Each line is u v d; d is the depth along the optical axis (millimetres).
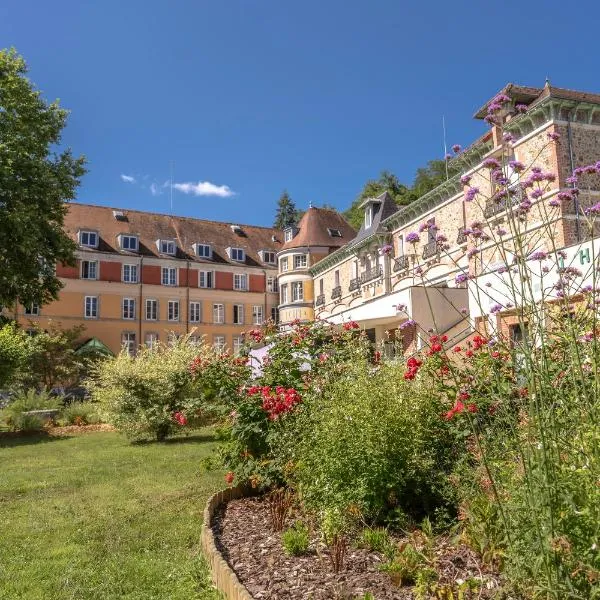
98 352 41156
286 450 5863
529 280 3404
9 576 4887
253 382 7070
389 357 6594
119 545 5719
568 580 2574
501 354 4371
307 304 51812
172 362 15680
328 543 4352
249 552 4570
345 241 54156
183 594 4312
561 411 3025
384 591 3547
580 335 3486
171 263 54438
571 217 14039
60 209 26031
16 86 24281
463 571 3598
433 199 29375
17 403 19750
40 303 25938
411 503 4879
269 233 63500
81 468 10727
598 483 2658
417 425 4824
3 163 23438
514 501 3055
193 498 7730
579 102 20547
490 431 4000
